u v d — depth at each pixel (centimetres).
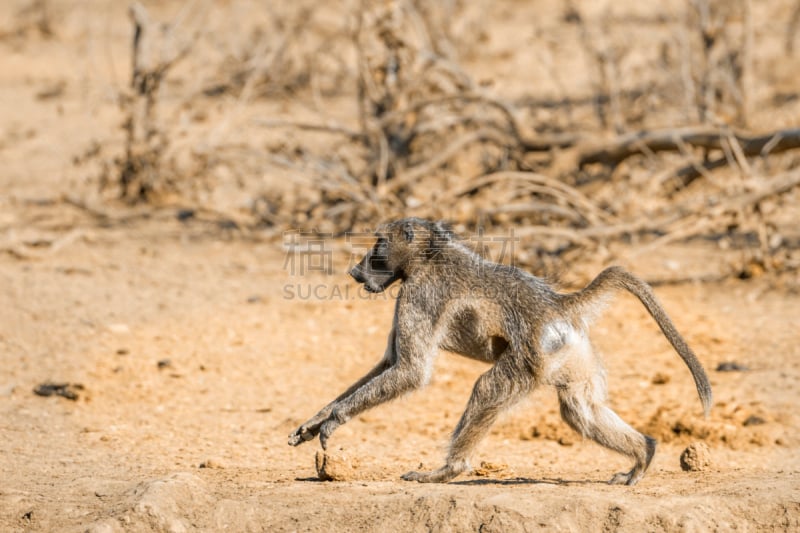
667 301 2247
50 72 4531
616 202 2598
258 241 2764
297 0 4778
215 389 1772
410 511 1064
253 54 3828
